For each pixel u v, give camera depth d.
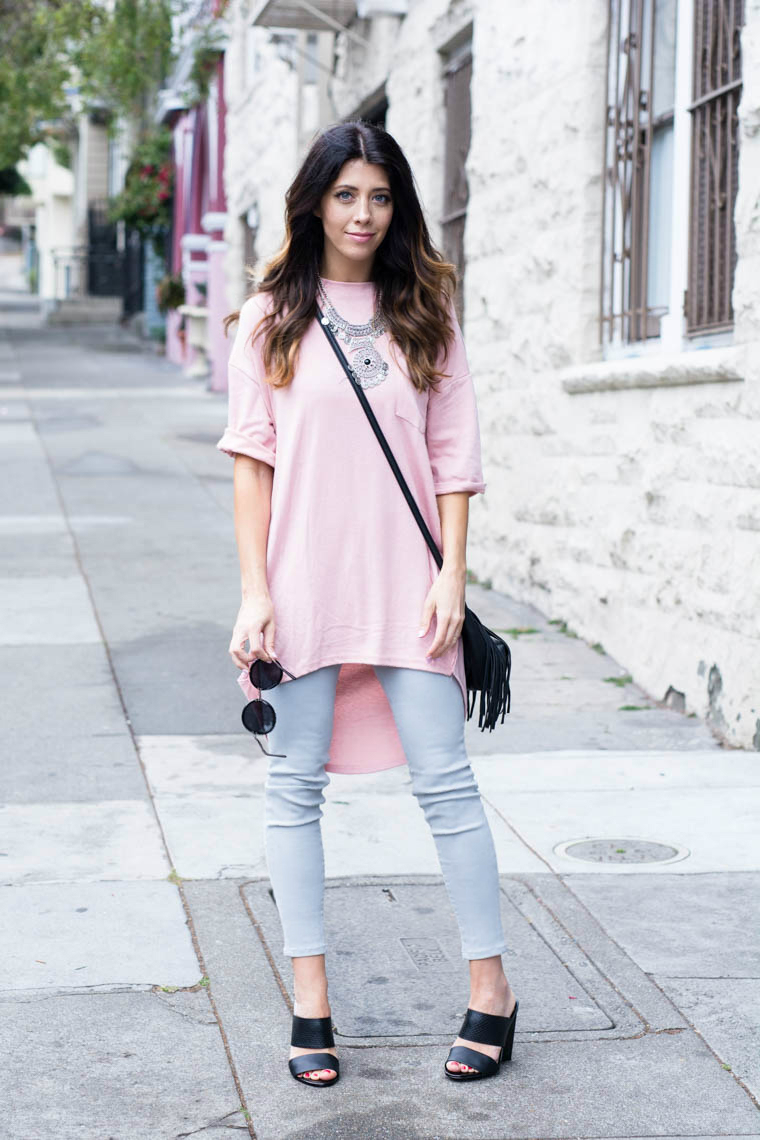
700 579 5.61
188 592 7.95
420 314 2.86
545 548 7.44
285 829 2.89
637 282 6.66
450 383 2.93
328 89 12.30
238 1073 2.84
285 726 2.87
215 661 6.50
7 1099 2.73
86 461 12.90
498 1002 2.87
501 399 8.05
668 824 4.38
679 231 6.04
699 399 5.63
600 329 6.90
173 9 20.28
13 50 23.11
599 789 4.73
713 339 5.81
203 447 13.98
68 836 4.22
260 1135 2.61
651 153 6.50
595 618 6.78
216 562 8.77
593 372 6.57
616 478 6.50
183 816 4.42
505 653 2.95
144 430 15.20
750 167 5.14
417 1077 2.84
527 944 3.48
